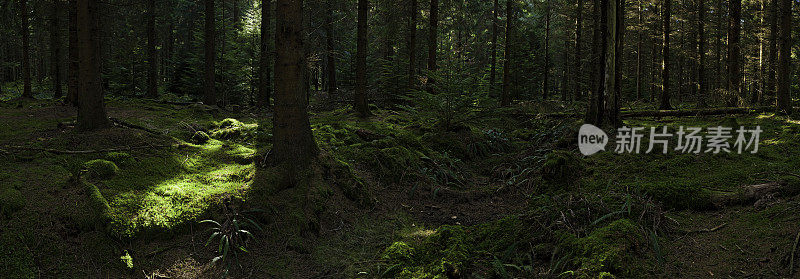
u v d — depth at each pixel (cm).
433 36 1357
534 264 439
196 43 2097
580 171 688
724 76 1941
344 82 2350
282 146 585
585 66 1942
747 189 518
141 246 423
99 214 430
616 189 588
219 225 467
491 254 462
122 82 1967
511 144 942
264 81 1564
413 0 1341
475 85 916
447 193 677
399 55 1731
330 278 435
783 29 987
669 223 487
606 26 844
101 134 629
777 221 439
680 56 2445
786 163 614
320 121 1011
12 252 377
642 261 405
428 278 415
